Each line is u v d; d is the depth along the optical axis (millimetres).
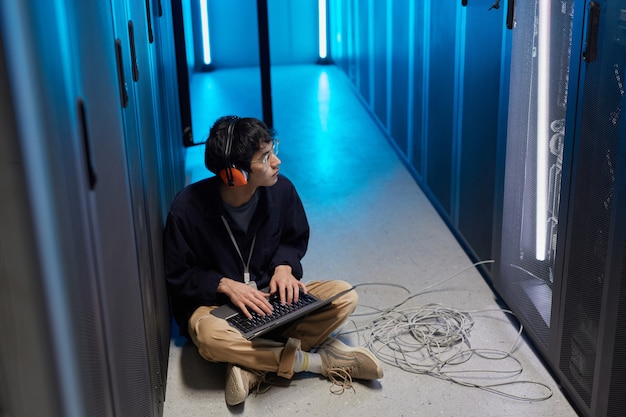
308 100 6375
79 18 1350
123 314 1625
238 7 7047
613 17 1924
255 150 2412
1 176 1135
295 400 2492
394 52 4945
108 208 1507
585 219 2166
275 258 2689
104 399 1413
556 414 2391
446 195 3877
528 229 2688
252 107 5871
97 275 1380
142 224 2002
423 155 4336
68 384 1241
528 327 2746
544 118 2455
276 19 7520
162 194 2777
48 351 1218
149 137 2406
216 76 6777
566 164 2275
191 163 4965
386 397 2498
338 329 2914
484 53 3078
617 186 1926
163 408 2439
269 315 2490
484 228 3242
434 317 2986
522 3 2594
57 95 1197
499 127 2930
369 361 2523
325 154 5059
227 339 2449
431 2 3932
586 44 2057
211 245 2609
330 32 7570
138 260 1864
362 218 4031
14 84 1109
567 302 2344
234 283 2574
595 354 2156
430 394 2510
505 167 2883
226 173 2424
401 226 3918
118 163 1646
